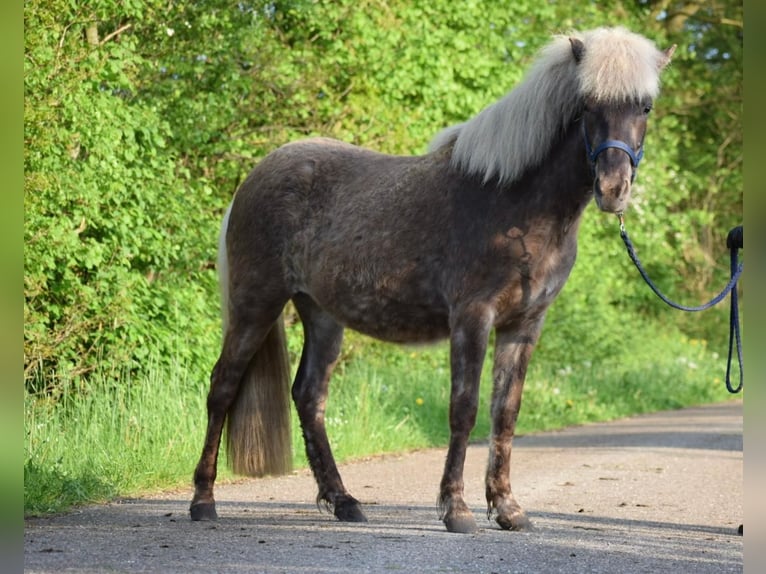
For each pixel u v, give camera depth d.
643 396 18.91
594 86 6.85
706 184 28.91
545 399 16.11
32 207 10.24
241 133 14.06
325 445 8.23
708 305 7.32
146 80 12.83
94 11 11.62
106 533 6.94
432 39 16.09
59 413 9.98
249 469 8.14
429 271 7.50
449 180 7.51
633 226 23.33
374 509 8.31
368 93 15.55
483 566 6.02
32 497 7.93
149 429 9.98
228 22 13.16
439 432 13.34
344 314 7.93
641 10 27.80
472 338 7.18
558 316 18.61
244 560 6.05
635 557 6.39
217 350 12.44
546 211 7.20
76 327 10.78
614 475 10.45
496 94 17.23
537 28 20.69
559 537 7.04
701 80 28.86
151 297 12.09
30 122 10.27
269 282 8.16
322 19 14.98
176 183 12.43
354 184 7.99
